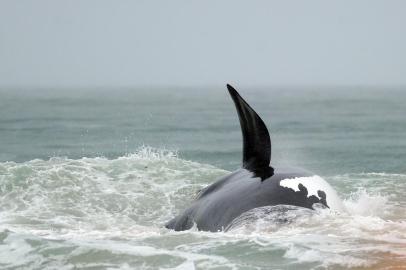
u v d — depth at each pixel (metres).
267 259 38.19
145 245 42.34
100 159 78.00
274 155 104.56
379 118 188.00
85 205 60.97
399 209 56.50
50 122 174.38
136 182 69.06
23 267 38.44
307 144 119.44
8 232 43.59
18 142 124.25
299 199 46.12
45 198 62.31
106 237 46.16
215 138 133.38
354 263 36.66
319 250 38.75
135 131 148.25
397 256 37.41
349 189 68.38
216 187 51.97
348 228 42.62
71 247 41.19
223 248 40.50
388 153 106.12
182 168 75.75
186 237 43.56
